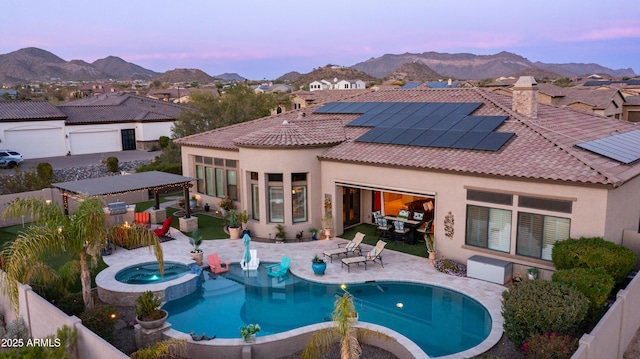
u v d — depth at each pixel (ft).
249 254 66.54
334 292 59.62
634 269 58.13
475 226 63.93
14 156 149.18
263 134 81.56
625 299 40.63
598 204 52.80
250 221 82.33
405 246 74.59
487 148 65.31
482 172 60.34
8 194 95.81
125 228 49.98
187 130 151.84
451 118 79.10
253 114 161.38
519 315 39.55
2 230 87.45
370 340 45.42
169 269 66.74
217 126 151.12
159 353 39.27
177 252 72.43
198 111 156.15
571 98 185.06
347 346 37.99
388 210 86.94
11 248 44.42
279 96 264.93
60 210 47.21
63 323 41.22
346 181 77.20
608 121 88.33
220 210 96.63
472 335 48.06
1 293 52.37
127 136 191.62
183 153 106.11
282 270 64.08
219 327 50.57
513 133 67.87
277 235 78.48
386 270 64.34
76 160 162.09
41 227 46.80
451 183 65.00
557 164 57.36
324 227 79.46
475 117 76.59
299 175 79.97
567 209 55.31
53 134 171.12
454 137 71.46
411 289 59.82
